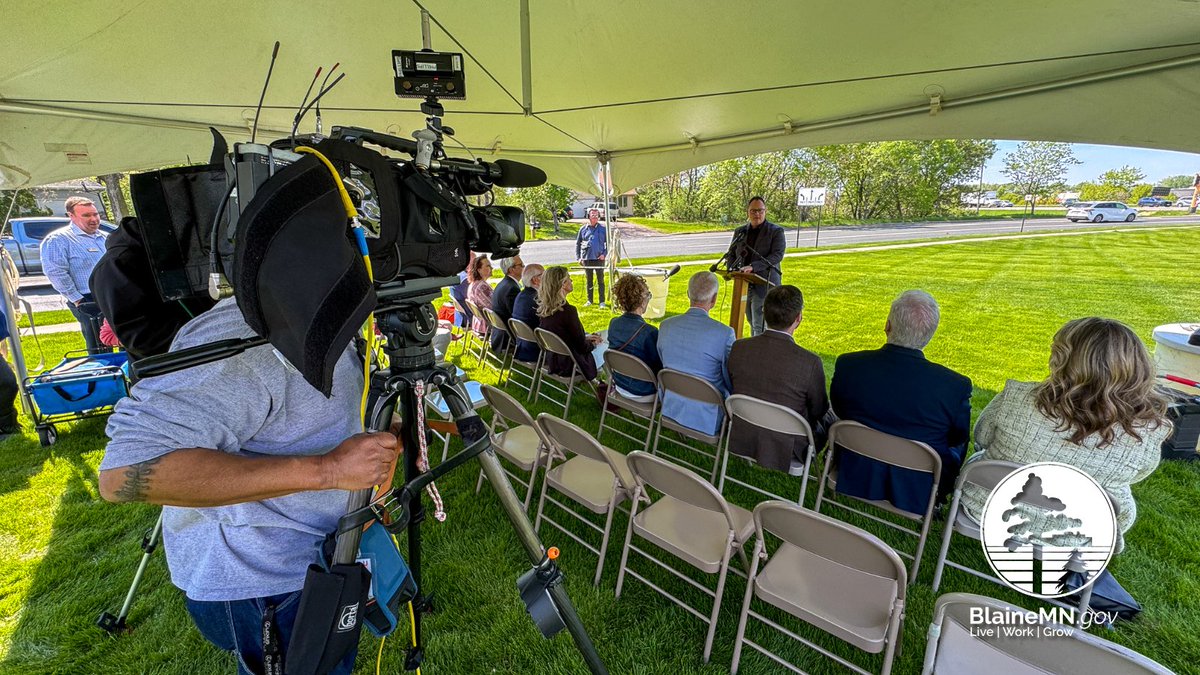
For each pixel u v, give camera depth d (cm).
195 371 67
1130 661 87
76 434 336
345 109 344
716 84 305
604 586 199
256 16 210
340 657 76
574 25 229
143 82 262
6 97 266
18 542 229
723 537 175
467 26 229
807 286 880
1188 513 238
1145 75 236
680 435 326
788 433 213
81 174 319
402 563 95
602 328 612
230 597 81
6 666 167
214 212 72
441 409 265
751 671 163
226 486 64
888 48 244
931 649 114
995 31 218
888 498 195
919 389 186
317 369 56
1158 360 328
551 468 224
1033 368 455
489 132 443
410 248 77
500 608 188
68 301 387
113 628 179
